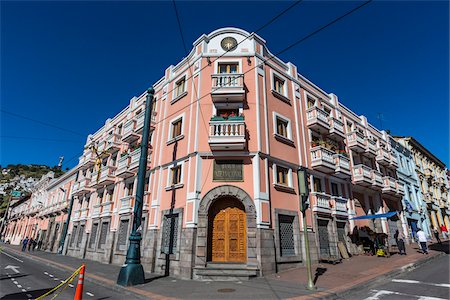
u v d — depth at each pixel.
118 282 9.57
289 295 7.51
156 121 17.78
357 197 19.80
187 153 13.77
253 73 14.88
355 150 20.75
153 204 14.80
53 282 10.28
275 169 13.59
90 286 9.81
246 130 13.54
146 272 13.08
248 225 11.68
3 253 24.58
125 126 20.30
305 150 16.08
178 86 17.02
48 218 34.28
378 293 7.68
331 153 16.80
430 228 27.70
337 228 16.02
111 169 20.58
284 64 17.39
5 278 10.71
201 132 13.68
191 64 16.06
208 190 12.46
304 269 12.07
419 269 11.31
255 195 12.19
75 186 26.19
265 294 7.72
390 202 22.86
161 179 15.09
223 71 15.35
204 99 14.40
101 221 19.80
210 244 11.91
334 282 9.12
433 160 35.41
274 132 14.38
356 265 12.42
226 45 15.73
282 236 12.78
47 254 24.67
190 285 9.42
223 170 12.89
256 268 10.82
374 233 16.31
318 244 14.13
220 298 7.38
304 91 18.17
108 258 17.11
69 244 24.38
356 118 23.77
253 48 15.45
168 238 13.21
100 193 22.44
